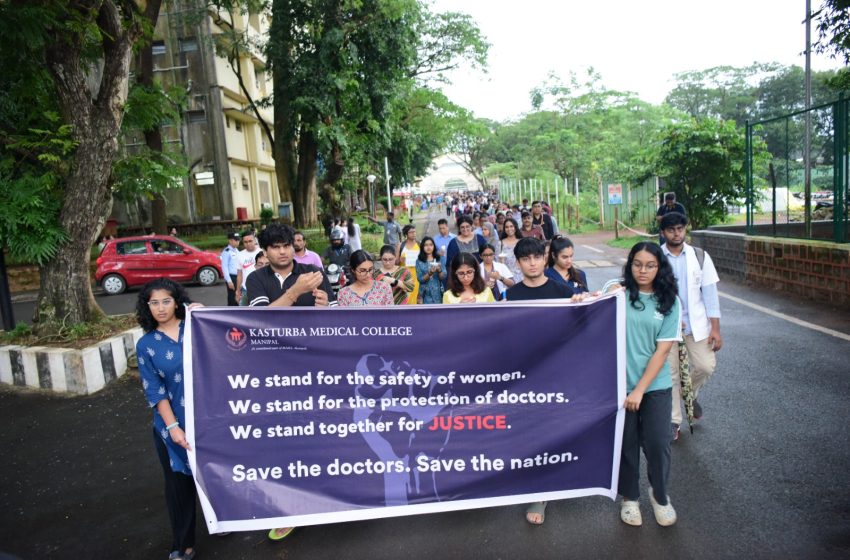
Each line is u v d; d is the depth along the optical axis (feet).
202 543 12.03
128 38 27.53
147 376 10.95
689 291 14.98
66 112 26.86
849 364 20.01
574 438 11.71
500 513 12.48
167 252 57.00
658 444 11.27
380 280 16.29
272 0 74.43
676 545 10.85
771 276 34.68
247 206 107.24
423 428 11.61
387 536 11.77
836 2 26.37
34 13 23.62
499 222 46.32
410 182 158.20
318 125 70.13
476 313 11.61
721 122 56.34
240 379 11.31
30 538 12.69
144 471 15.72
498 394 11.69
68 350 23.44
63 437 18.62
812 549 10.41
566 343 11.69
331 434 11.48
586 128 144.66
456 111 107.14
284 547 11.62
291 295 11.82
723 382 19.29
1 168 29.35
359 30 71.36
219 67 94.02
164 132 92.89
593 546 11.00
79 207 26.96
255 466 11.32
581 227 94.99
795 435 14.94
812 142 33.06
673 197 35.81
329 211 85.76
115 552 11.98
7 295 27.76
